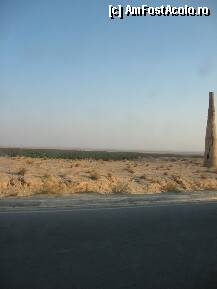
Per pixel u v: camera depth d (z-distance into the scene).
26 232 11.68
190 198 20.88
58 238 11.17
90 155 80.00
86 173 27.05
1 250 9.88
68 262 9.18
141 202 18.84
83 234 11.72
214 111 41.62
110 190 21.55
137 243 11.01
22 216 13.95
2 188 19.06
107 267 8.95
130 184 22.91
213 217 15.37
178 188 23.97
